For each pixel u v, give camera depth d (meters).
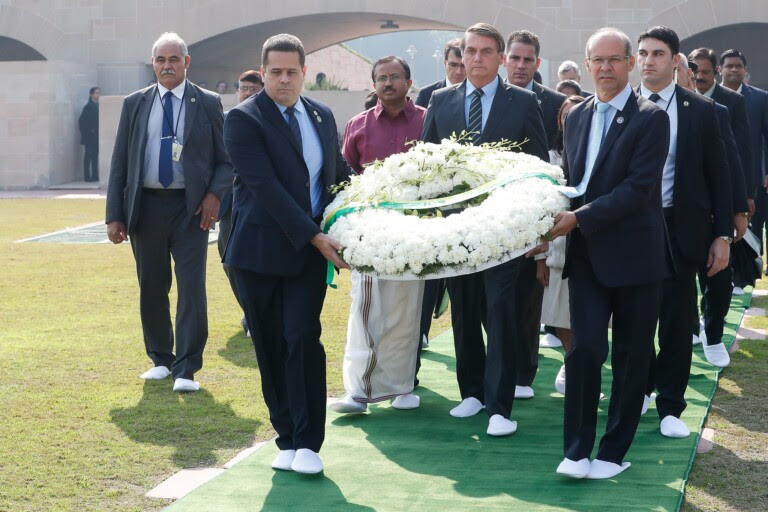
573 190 4.95
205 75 33.69
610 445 4.93
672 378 5.61
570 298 4.99
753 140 9.88
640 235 4.85
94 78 28.88
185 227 6.68
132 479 4.89
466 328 6.05
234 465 5.05
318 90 27.16
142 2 28.88
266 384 5.13
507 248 4.82
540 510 4.40
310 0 28.08
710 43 29.70
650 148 4.77
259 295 5.02
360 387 6.03
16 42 35.12
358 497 4.61
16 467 5.01
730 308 9.37
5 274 11.71
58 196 23.91
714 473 4.96
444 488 4.72
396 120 7.02
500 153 5.30
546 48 26.22
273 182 4.85
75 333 8.34
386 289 5.93
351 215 4.97
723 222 5.77
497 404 5.61
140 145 6.68
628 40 4.87
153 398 6.35
